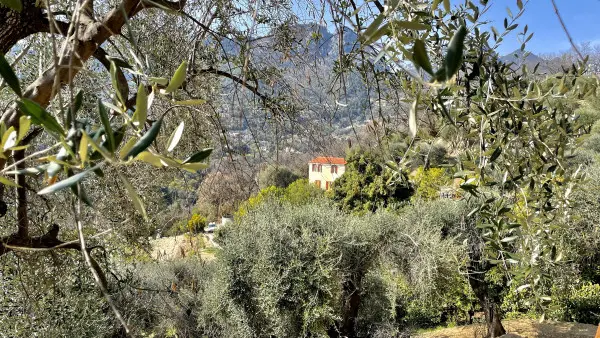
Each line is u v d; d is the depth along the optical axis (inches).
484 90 47.8
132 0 44.3
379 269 318.3
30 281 93.7
